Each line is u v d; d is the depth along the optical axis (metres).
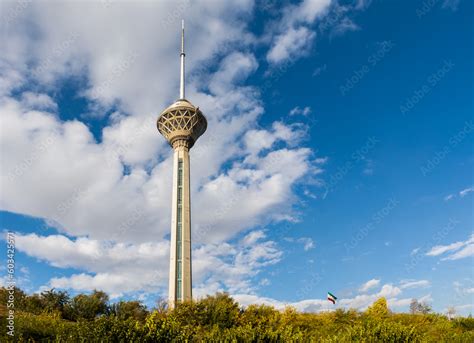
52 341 23.75
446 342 34.03
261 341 26.73
